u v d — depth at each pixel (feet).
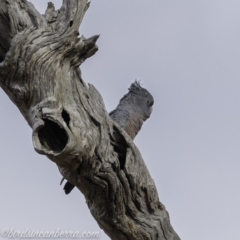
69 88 47.34
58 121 44.57
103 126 49.57
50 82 45.93
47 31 46.73
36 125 43.65
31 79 45.78
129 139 51.24
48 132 45.83
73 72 48.78
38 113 44.93
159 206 54.80
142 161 52.42
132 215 53.11
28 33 46.06
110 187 50.42
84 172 49.01
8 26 47.24
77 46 47.39
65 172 49.70
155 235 53.93
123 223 52.54
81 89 49.16
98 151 48.78
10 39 47.44
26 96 46.39
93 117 48.85
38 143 43.57
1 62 47.93
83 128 45.91
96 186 50.29
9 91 47.50
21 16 46.73
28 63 45.50
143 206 53.31
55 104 45.65
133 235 53.16
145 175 52.49
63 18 47.42
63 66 47.24
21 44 45.50
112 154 50.29
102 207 51.96
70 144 44.14
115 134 51.19
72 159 46.09
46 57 45.91
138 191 52.01
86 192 51.57
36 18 47.19
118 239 53.98
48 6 49.42
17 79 46.24
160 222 53.93
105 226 53.21
